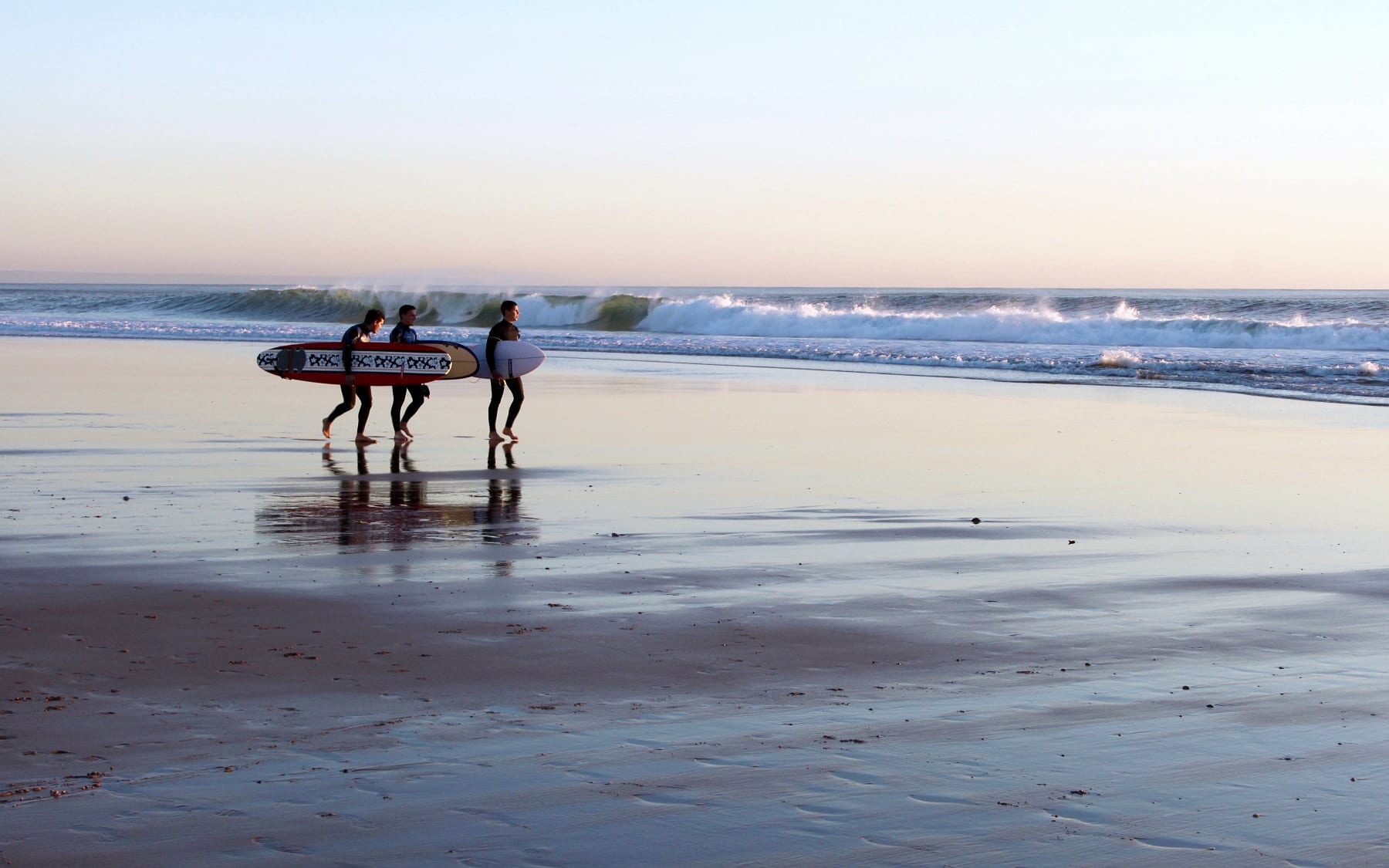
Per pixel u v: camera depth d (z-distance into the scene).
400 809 4.45
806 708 5.66
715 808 4.48
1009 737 5.28
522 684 5.98
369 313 16.16
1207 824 4.37
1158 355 38.09
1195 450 16.11
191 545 9.36
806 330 53.94
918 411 21.12
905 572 8.73
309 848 4.12
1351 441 17.16
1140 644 6.84
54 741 5.10
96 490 11.98
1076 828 4.33
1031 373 31.50
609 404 21.97
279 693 5.79
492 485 12.77
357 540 9.70
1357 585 8.39
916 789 4.68
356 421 18.59
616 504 11.62
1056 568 8.91
